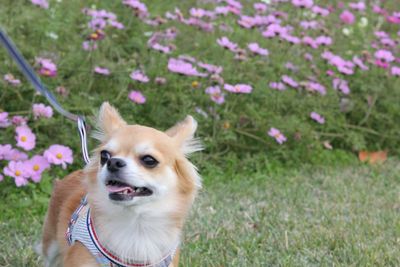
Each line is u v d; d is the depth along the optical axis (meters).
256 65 2.78
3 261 1.93
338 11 3.50
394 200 2.43
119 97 2.52
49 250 1.80
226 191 2.42
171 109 2.60
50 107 2.29
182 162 1.62
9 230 2.07
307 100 2.78
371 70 2.96
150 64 2.64
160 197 1.59
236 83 2.68
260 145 2.68
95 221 1.61
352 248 2.04
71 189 1.79
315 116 2.72
